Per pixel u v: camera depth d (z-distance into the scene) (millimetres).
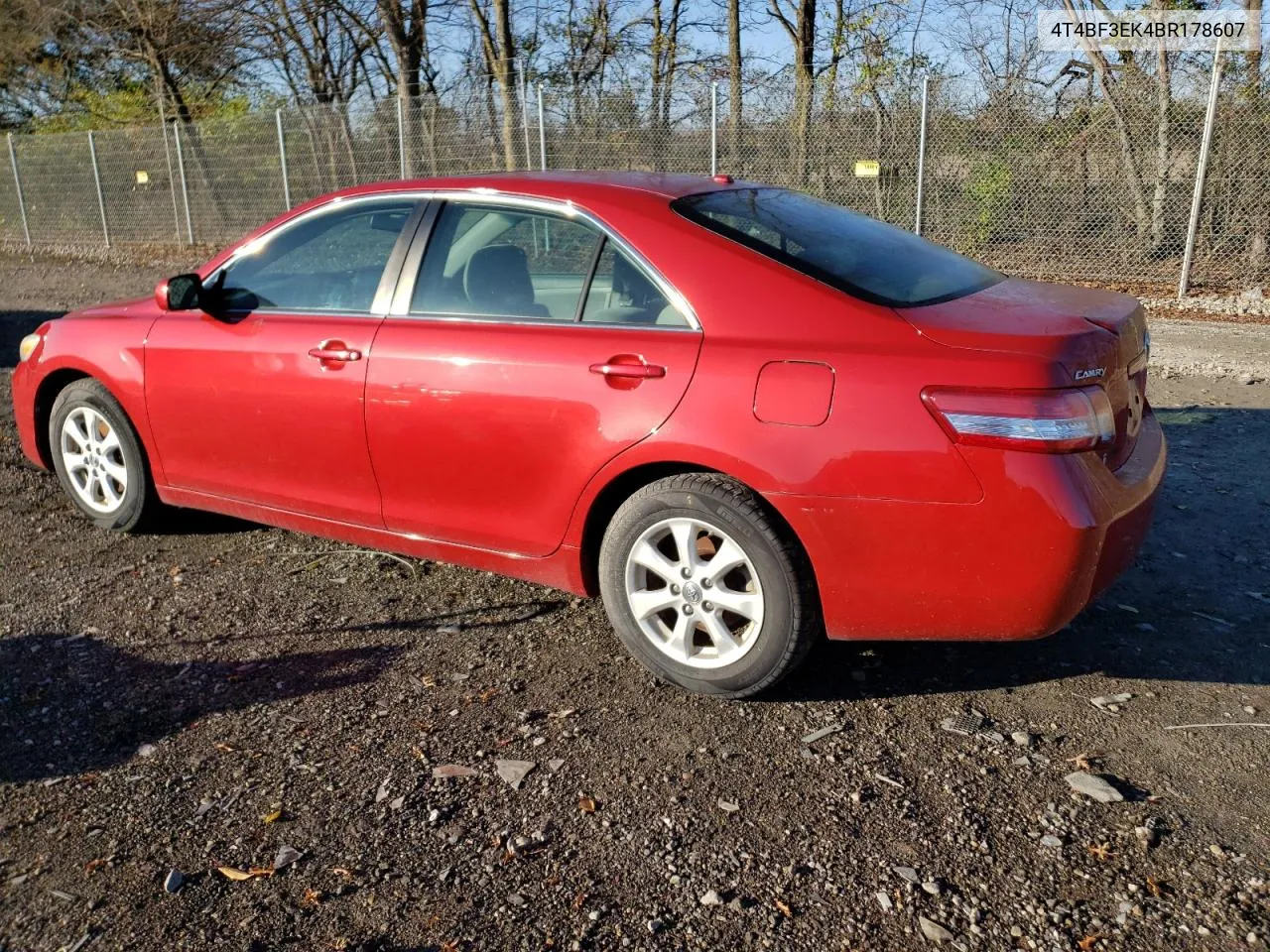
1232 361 8086
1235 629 3662
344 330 3828
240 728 3148
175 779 2893
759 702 3258
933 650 3580
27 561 4492
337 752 3018
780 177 12328
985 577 2832
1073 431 2768
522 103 13125
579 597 4055
